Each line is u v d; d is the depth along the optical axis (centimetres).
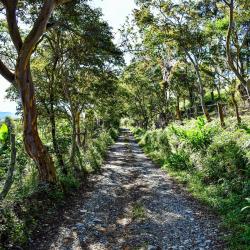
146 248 814
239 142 1357
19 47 1266
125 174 1916
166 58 3456
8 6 1212
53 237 922
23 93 1273
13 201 968
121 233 936
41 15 1175
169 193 1336
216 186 1221
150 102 5831
